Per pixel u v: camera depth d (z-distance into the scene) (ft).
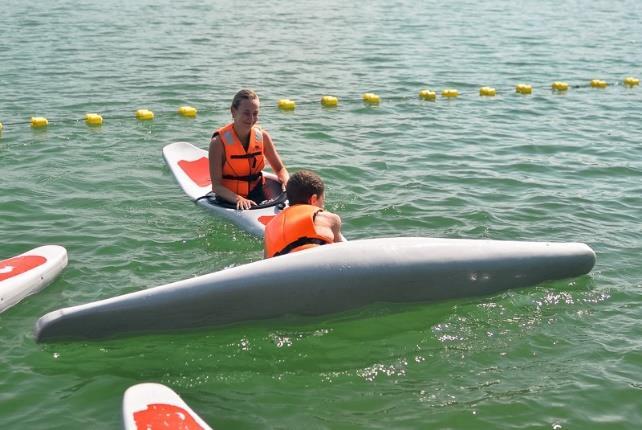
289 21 59.77
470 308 15.26
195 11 64.23
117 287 15.70
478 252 15.34
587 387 12.56
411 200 21.04
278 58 43.91
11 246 17.53
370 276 14.46
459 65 43.27
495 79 39.68
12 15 58.13
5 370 12.82
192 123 29.91
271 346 13.91
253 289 13.87
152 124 29.50
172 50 45.42
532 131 29.43
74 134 27.71
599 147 27.14
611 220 19.94
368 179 22.89
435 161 25.03
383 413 11.95
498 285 15.64
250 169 20.13
